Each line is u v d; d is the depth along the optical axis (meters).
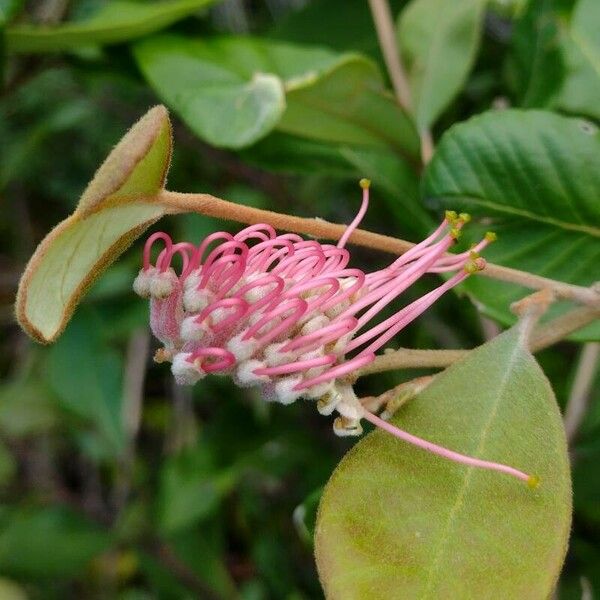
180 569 0.37
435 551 0.21
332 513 0.21
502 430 0.21
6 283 0.44
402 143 0.29
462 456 0.21
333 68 0.27
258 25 0.41
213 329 0.21
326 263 0.21
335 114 0.28
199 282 0.21
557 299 0.22
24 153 0.40
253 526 0.43
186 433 0.41
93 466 0.43
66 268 0.20
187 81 0.29
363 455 0.21
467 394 0.21
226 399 0.40
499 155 0.25
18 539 0.35
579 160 0.25
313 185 0.39
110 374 0.38
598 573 0.32
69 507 0.36
